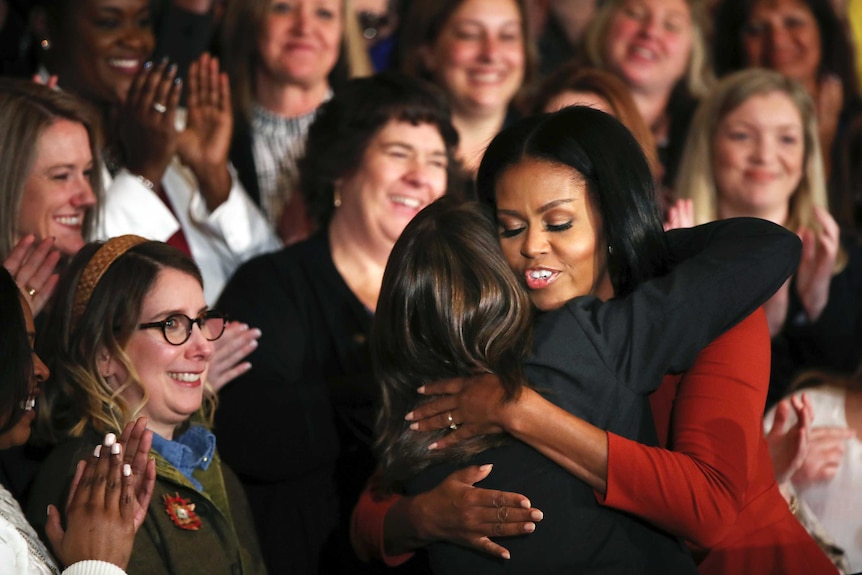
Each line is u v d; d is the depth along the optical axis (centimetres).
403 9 1457
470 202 770
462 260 736
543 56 1495
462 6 1448
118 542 705
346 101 1188
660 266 767
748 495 818
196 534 813
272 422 1041
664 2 1505
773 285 746
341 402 1060
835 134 1579
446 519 730
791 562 808
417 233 751
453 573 744
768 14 1558
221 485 885
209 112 1288
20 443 755
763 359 756
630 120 1327
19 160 1031
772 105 1457
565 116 760
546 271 750
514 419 712
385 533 793
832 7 1606
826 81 1619
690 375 750
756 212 1471
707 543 723
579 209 742
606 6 1502
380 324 763
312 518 1058
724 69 1566
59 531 716
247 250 1284
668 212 1452
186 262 878
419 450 743
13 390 724
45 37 1295
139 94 1242
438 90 1214
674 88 1527
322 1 1380
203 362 873
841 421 1311
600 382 722
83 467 732
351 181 1177
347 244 1185
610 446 703
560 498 716
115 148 1255
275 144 1371
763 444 842
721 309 731
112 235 1185
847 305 1460
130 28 1309
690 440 728
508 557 714
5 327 723
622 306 736
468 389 731
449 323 729
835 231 1447
